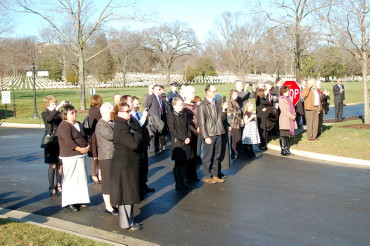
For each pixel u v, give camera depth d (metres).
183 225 6.06
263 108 12.08
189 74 87.12
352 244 5.23
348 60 15.95
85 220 6.39
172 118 7.83
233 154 10.99
